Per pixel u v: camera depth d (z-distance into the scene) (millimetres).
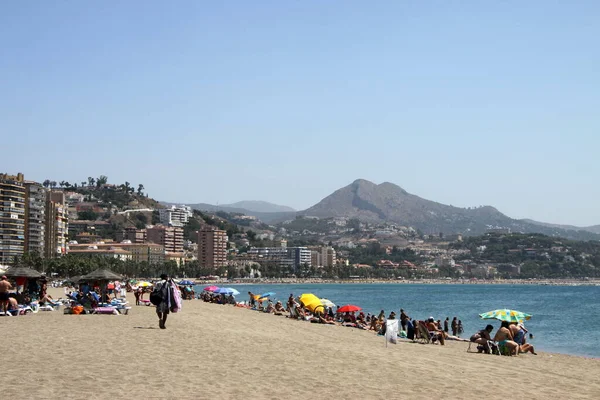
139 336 33219
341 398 19422
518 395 21734
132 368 22812
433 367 28062
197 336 34625
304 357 28297
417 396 20391
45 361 23625
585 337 71438
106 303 54219
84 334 33188
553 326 88688
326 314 69000
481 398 20672
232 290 100375
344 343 39531
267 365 25141
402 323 53750
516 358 37562
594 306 156500
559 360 38500
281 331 47062
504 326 40219
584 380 27656
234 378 21797
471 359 34500
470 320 100562
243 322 54281
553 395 22312
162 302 37562
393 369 26156
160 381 20594
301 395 19547
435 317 108562
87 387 19156
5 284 44531
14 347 27203
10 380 19719
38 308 51469
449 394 21062
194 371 22812
